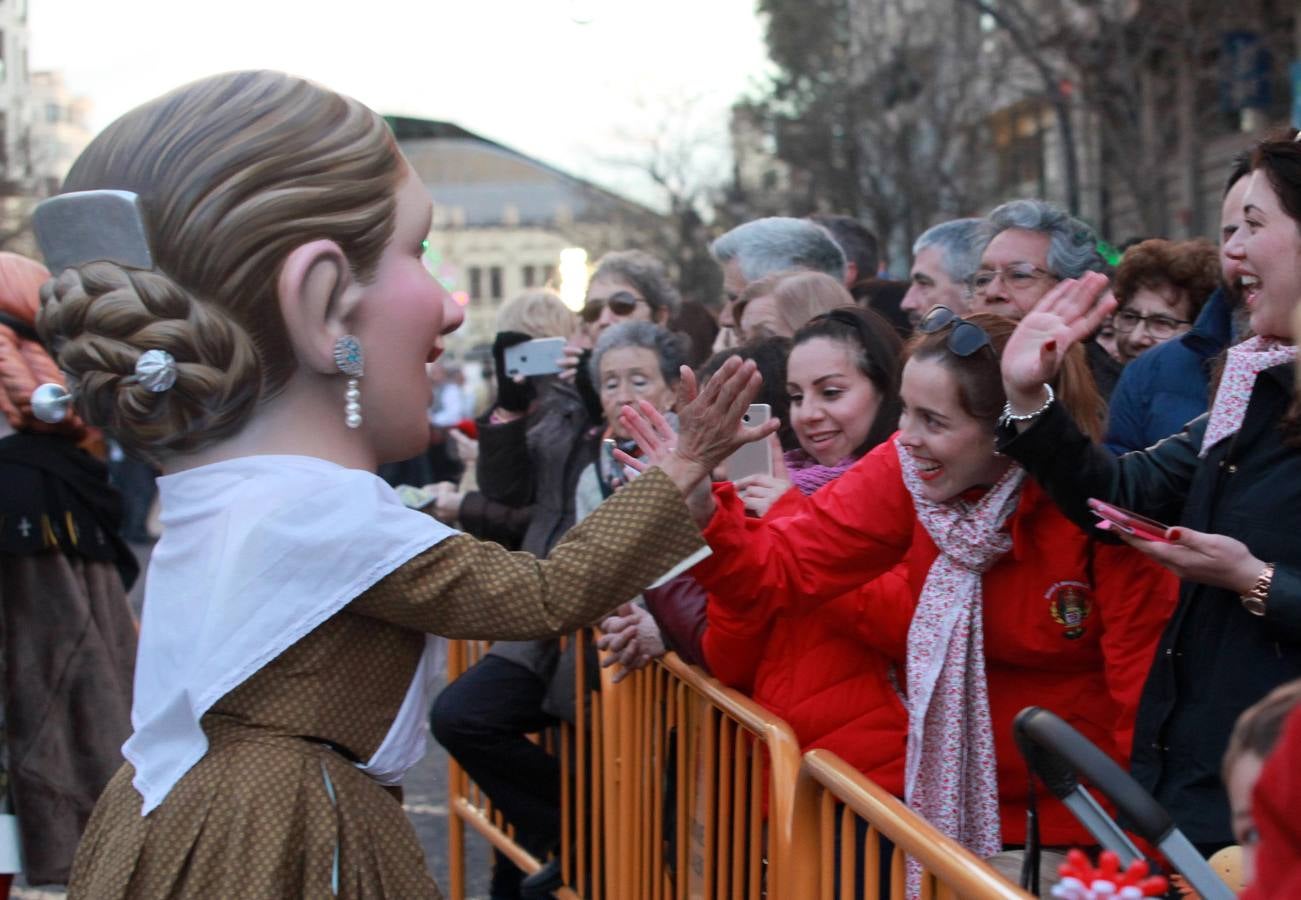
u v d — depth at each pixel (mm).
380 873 2074
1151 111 15469
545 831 3895
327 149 2082
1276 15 14672
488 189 75688
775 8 24609
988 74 20516
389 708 2125
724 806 2641
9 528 3682
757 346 3396
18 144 28625
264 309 2057
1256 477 2090
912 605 2598
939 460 2383
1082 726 2484
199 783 2016
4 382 3695
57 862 3738
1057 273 3678
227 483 2084
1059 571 2400
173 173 2043
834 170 22641
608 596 2090
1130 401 3535
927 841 1759
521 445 4281
